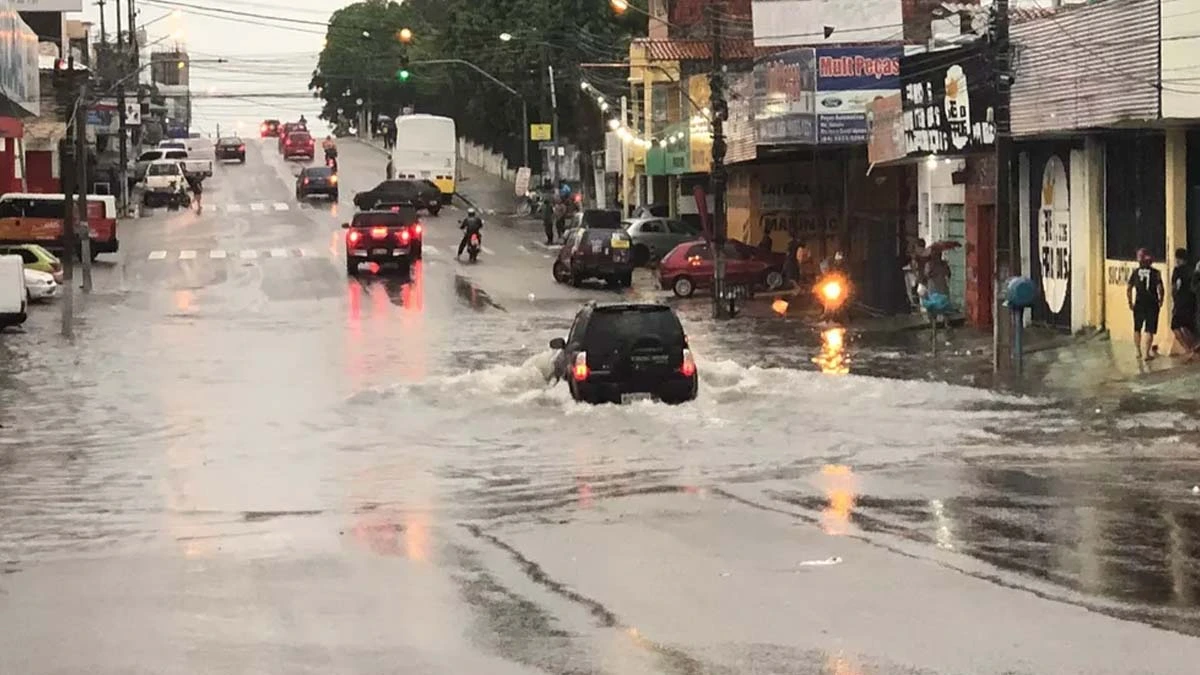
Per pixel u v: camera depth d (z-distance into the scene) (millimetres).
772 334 36625
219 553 12789
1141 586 10734
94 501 15977
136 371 29828
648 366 22594
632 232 60156
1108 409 21875
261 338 36250
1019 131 29578
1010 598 10352
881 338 34906
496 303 46438
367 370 29344
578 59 86500
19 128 45531
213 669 8812
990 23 29516
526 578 11398
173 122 164625
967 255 36812
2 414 23781
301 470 18062
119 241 67688
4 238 58281
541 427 21344
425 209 82312
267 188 96688
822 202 50750
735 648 9070
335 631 9758
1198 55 23844
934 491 15375
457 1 98062
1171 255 26969
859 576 11164
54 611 10492
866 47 42938
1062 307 31922
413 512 14891
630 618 9945
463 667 8781
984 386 24969
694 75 61875
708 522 13773
